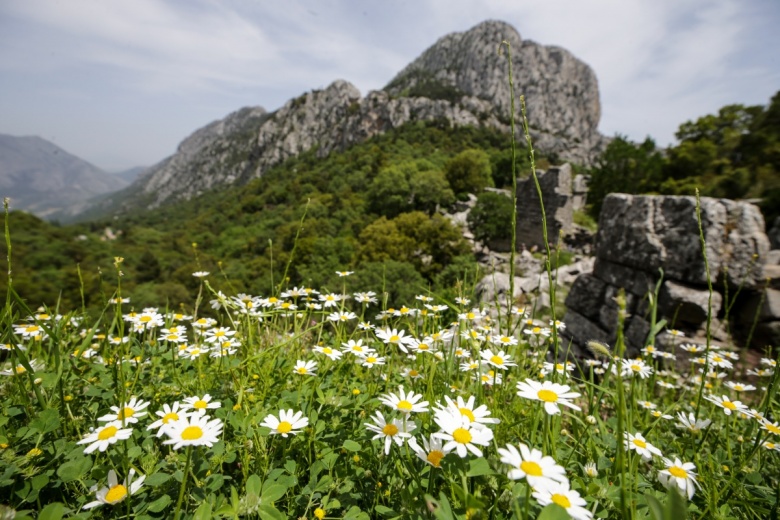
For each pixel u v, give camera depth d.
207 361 2.55
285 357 2.65
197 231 112.31
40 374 1.95
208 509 1.13
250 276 55.44
